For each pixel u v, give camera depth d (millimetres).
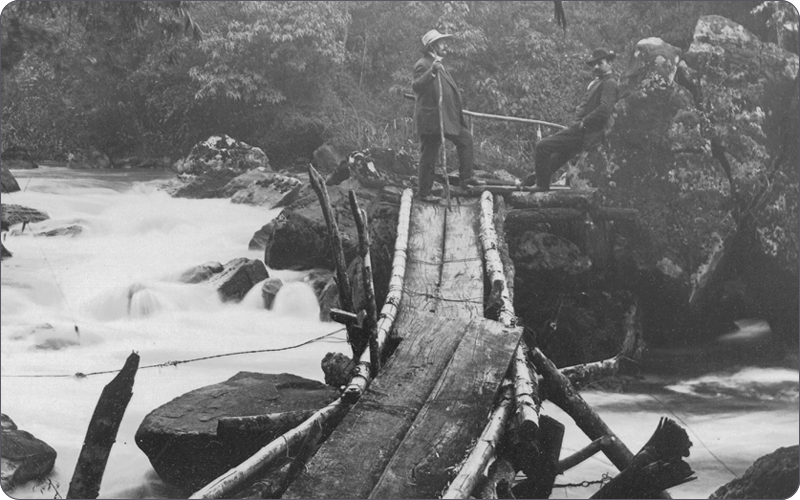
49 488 6234
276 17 19812
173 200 16438
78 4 10805
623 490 5469
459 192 9906
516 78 19250
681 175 9891
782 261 10281
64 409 7566
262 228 13172
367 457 5051
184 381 8336
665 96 10070
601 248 9523
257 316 10523
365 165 13062
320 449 5113
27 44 10305
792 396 8445
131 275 11508
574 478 6582
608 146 10070
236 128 21219
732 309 10375
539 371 6410
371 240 9414
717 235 9773
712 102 10156
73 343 9445
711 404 8312
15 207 14203
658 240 9789
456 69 19484
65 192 16328
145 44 11844
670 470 5383
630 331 9211
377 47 21781
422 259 8211
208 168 17984
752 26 12266
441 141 9523
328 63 20641
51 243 13156
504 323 6680
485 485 4902
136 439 6113
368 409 5512
